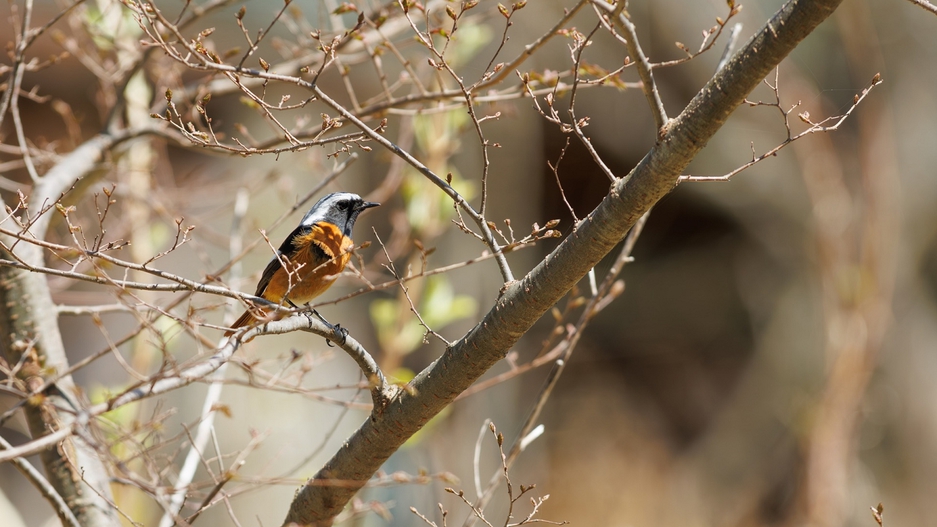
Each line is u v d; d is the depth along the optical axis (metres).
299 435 11.95
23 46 6.48
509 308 4.71
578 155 21.42
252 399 11.57
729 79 4.19
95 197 6.14
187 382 4.77
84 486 5.60
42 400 5.05
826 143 15.77
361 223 17.39
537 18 15.66
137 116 8.09
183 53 8.87
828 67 17.06
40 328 6.01
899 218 16.31
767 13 17.03
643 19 17.09
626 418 21.73
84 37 8.77
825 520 13.80
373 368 5.20
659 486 19.78
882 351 16.52
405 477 5.53
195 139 4.59
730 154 18.81
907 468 16.39
